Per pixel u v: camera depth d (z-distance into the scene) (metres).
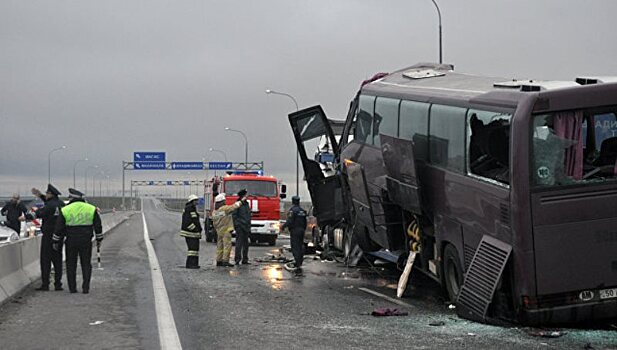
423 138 13.19
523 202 9.53
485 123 10.67
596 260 9.61
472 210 11.08
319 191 21.50
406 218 14.47
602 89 9.62
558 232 9.57
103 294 14.03
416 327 10.34
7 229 22.86
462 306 11.09
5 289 13.26
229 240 20.77
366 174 16.44
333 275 17.97
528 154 9.56
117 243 32.84
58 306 12.45
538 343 9.12
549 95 9.59
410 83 14.89
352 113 19.06
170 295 13.93
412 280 16.22
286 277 17.52
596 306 9.68
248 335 9.77
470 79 13.27
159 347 8.98
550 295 9.60
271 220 31.36
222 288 15.14
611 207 9.61
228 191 31.14
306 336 9.69
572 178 9.62
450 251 12.20
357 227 17.88
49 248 14.54
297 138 21.66
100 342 9.30
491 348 8.81
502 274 9.95
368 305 12.70
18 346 9.08
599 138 9.75
